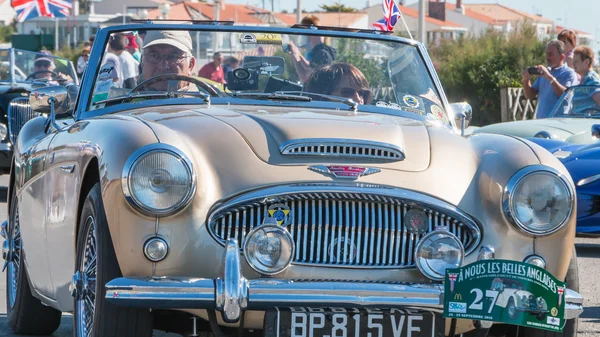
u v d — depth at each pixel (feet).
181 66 21.89
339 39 22.58
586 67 49.67
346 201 16.90
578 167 36.09
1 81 56.95
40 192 21.47
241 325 16.63
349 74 22.21
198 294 15.89
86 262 18.16
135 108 21.02
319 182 16.90
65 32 317.83
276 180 16.88
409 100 22.27
